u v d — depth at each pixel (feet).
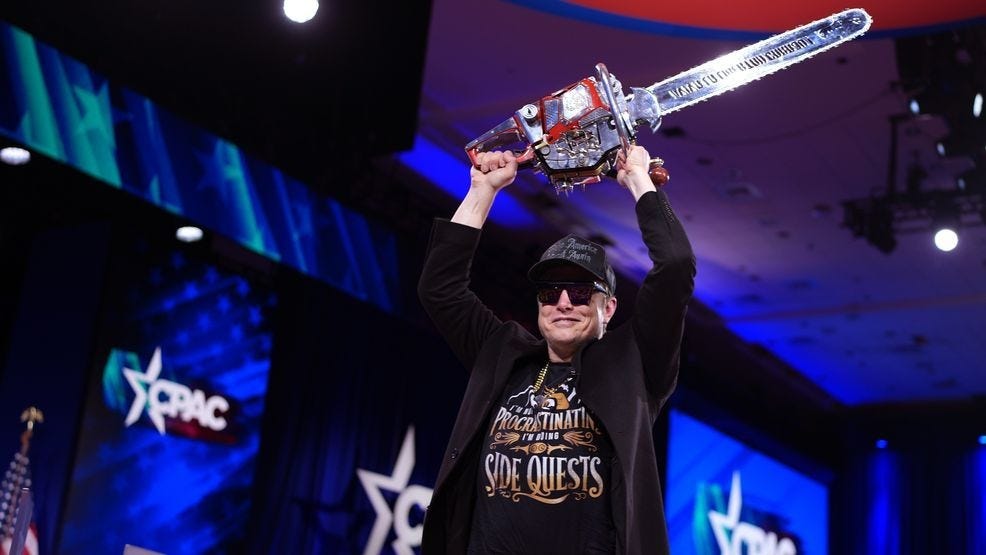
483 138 8.17
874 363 55.77
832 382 59.62
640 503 7.16
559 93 7.81
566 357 7.92
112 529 26.91
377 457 34.76
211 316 30.22
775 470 57.67
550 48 28.14
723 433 53.06
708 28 24.22
